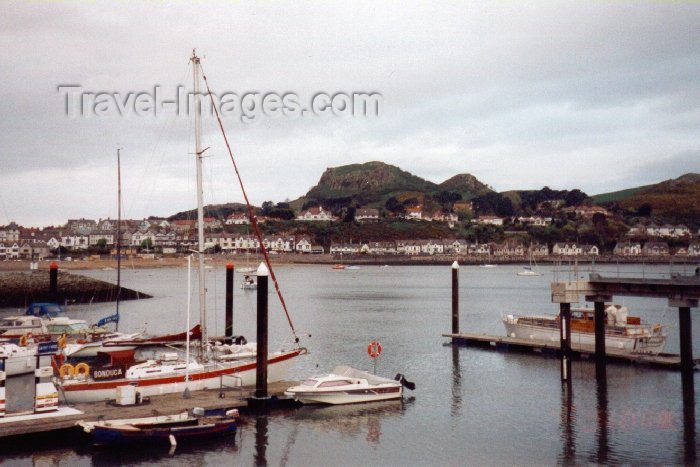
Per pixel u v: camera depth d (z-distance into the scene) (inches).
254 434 1137.4
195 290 5191.9
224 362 1397.6
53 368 1378.0
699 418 1246.3
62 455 1013.2
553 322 2098.9
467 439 1123.3
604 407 1333.7
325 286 5787.4
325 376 1402.6
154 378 1282.0
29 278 3698.3
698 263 2265.0
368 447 1079.0
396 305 3826.3
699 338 2396.7
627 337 1897.1
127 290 4178.2
